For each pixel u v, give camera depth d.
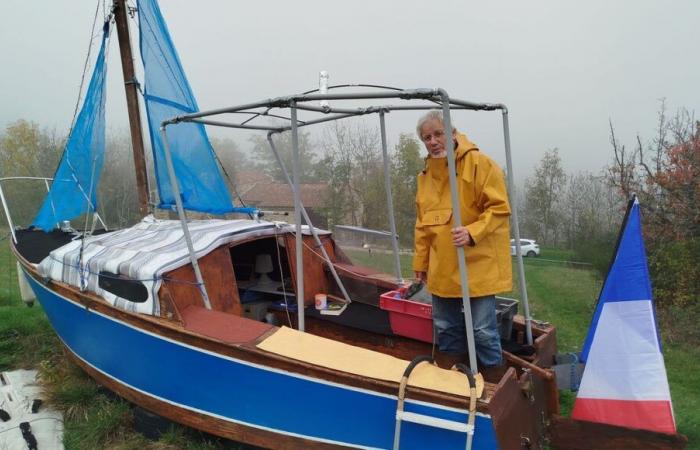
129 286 3.69
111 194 22.67
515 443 2.73
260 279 4.87
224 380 3.22
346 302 4.78
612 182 10.05
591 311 8.65
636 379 3.25
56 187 6.11
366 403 2.84
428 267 3.37
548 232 27.92
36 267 4.87
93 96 5.70
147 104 4.86
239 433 3.24
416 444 2.74
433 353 3.56
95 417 4.07
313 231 4.66
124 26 5.68
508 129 3.51
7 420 4.20
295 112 2.89
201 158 4.96
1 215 20.61
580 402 3.36
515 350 3.62
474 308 3.14
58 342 5.73
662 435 3.06
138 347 3.62
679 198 8.66
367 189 15.52
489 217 2.77
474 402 2.56
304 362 2.93
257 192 14.54
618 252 3.43
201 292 3.71
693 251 7.98
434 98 2.55
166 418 3.69
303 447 3.03
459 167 2.95
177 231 4.39
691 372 5.28
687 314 7.28
